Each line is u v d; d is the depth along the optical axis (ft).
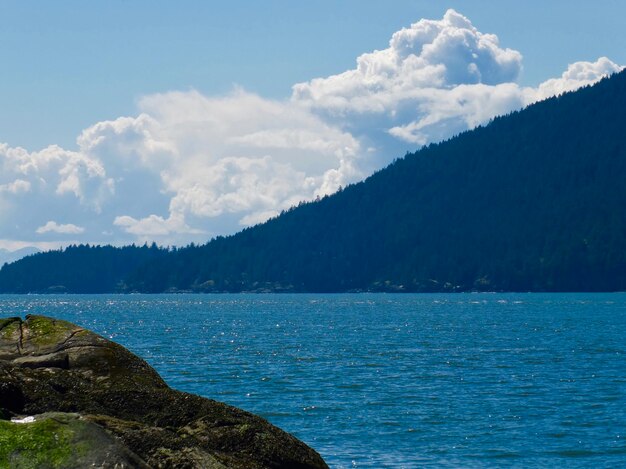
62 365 57.82
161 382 58.34
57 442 39.63
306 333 387.14
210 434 50.31
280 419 141.08
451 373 207.72
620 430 129.70
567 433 127.85
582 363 231.30
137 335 375.25
